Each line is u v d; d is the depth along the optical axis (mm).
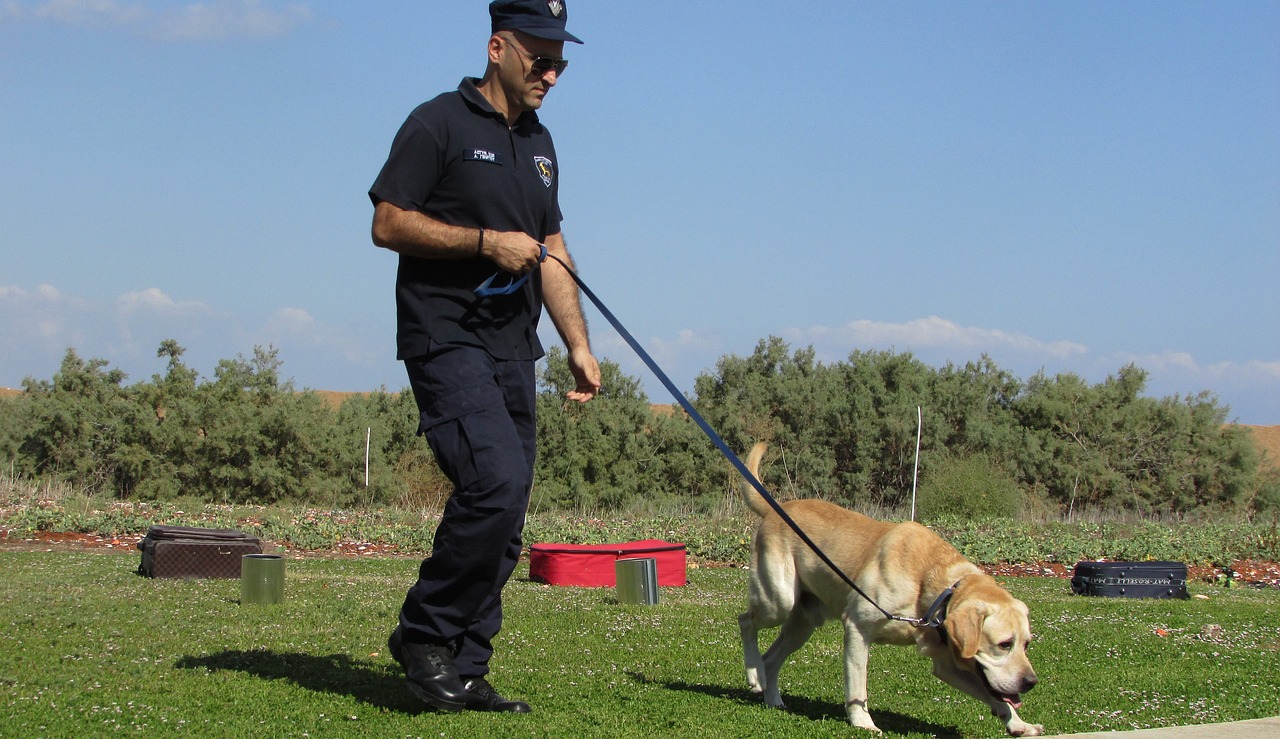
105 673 5113
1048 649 7293
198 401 24625
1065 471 26969
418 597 4414
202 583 9586
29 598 7965
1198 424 27578
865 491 27375
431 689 4379
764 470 27656
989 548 15227
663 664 6230
